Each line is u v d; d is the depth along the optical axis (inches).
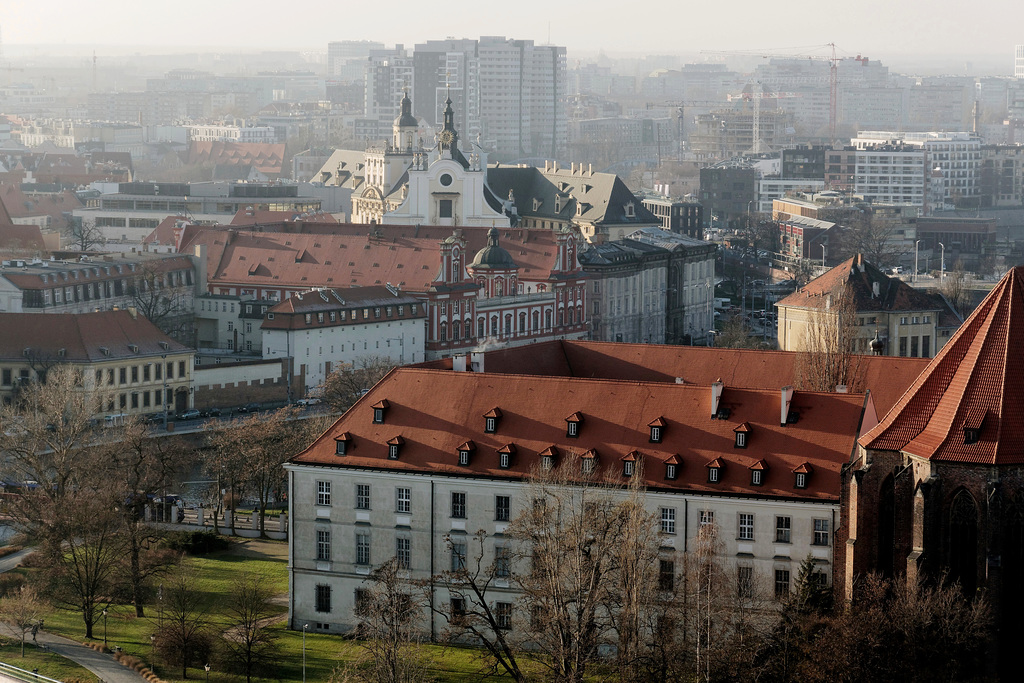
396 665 7042.3
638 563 6722.4
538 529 7091.5
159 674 7583.7
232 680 7514.8
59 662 7741.1
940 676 6412.4
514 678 7066.9
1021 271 7032.5
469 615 7347.4
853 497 7101.4
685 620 6771.7
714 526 7450.8
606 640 7244.1
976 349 6998.0
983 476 6766.7
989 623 6653.5
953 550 6889.8
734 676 6555.1
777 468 7755.9
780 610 7239.2
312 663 7755.9
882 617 6540.4
